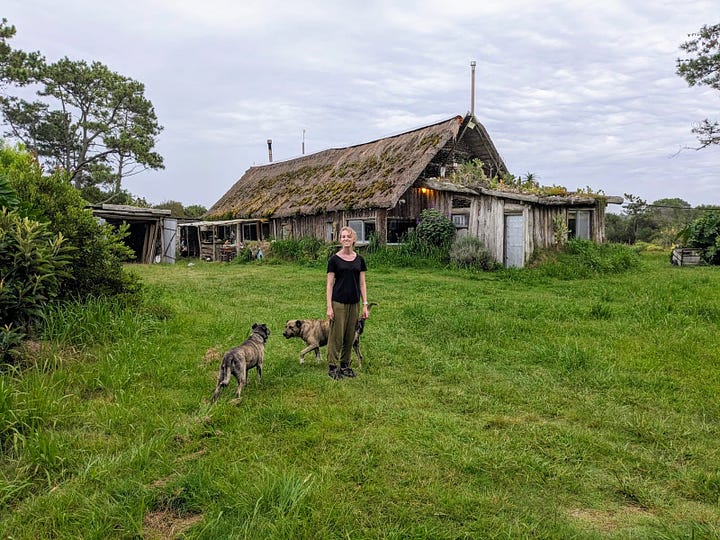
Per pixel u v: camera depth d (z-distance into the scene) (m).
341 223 21.56
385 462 3.48
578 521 2.86
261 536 2.64
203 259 29.78
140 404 4.52
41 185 7.47
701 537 2.67
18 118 37.56
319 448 3.69
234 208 29.72
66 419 4.13
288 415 4.29
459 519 2.85
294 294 11.62
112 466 3.38
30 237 5.40
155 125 42.47
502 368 5.81
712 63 24.34
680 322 7.65
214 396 4.60
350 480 3.26
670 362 5.76
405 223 20.70
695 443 3.83
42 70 34.97
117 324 6.60
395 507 2.94
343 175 23.44
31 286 5.46
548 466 3.45
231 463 3.45
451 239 18.06
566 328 7.52
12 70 30.30
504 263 16.42
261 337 5.38
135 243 28.95
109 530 2.75
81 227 7.36
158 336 6.72
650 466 3.48
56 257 5.87
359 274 5.69
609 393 4.89
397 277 14.51
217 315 8.65
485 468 3.42
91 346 5.99
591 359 5.82
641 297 10.20
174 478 3.29
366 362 6.03
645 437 3.94
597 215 18.02
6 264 5.44
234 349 4.85
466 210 18.78
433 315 8.42
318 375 5.55
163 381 5.20
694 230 18.67
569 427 4.15
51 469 3.39
